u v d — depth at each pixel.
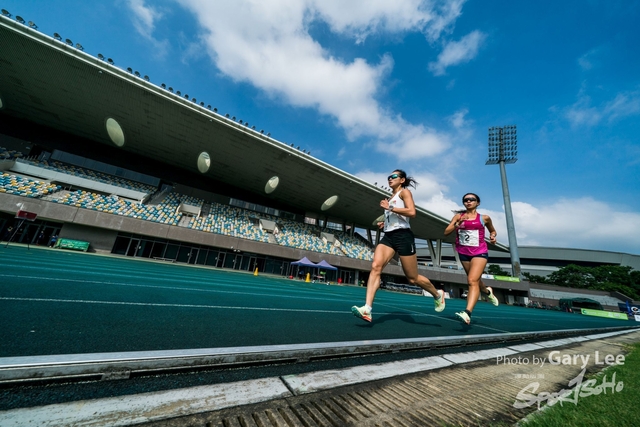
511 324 5.35
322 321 3.07
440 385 1.43
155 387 1.08
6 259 6.30
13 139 19.06
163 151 21.62
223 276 12.33
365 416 1.03
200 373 1.28
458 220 3.61
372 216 30.52
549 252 55.06
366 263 27.41
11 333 1.45
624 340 4.36
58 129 20.19
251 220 26.25
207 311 2.91
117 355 1.19
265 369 1.42
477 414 1.11
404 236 2.90
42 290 2.99
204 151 20.98
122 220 18.03
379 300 9.34
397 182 3.22
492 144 36.16
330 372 1.44
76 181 18.91
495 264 58.19
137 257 18.81
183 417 0.89
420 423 1.01
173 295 3.93
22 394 0.90
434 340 2.34
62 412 0.82
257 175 23.89
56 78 15.83
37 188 17.11
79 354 1.16
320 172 23.47
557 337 3.98
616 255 52.38
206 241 20.50
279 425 0.91
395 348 2.04
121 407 0.89
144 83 16.03
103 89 16.27
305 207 29.97
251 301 4.33
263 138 19.97
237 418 0.93
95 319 1.99
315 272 25.05
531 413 1.13
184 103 17.20
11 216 15.90
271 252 22.94
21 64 15.17
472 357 2.11
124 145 21.41
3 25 13.25
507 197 33.66
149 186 22.97
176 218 21.20
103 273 6.04
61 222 16.91
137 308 2.62
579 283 43.28
